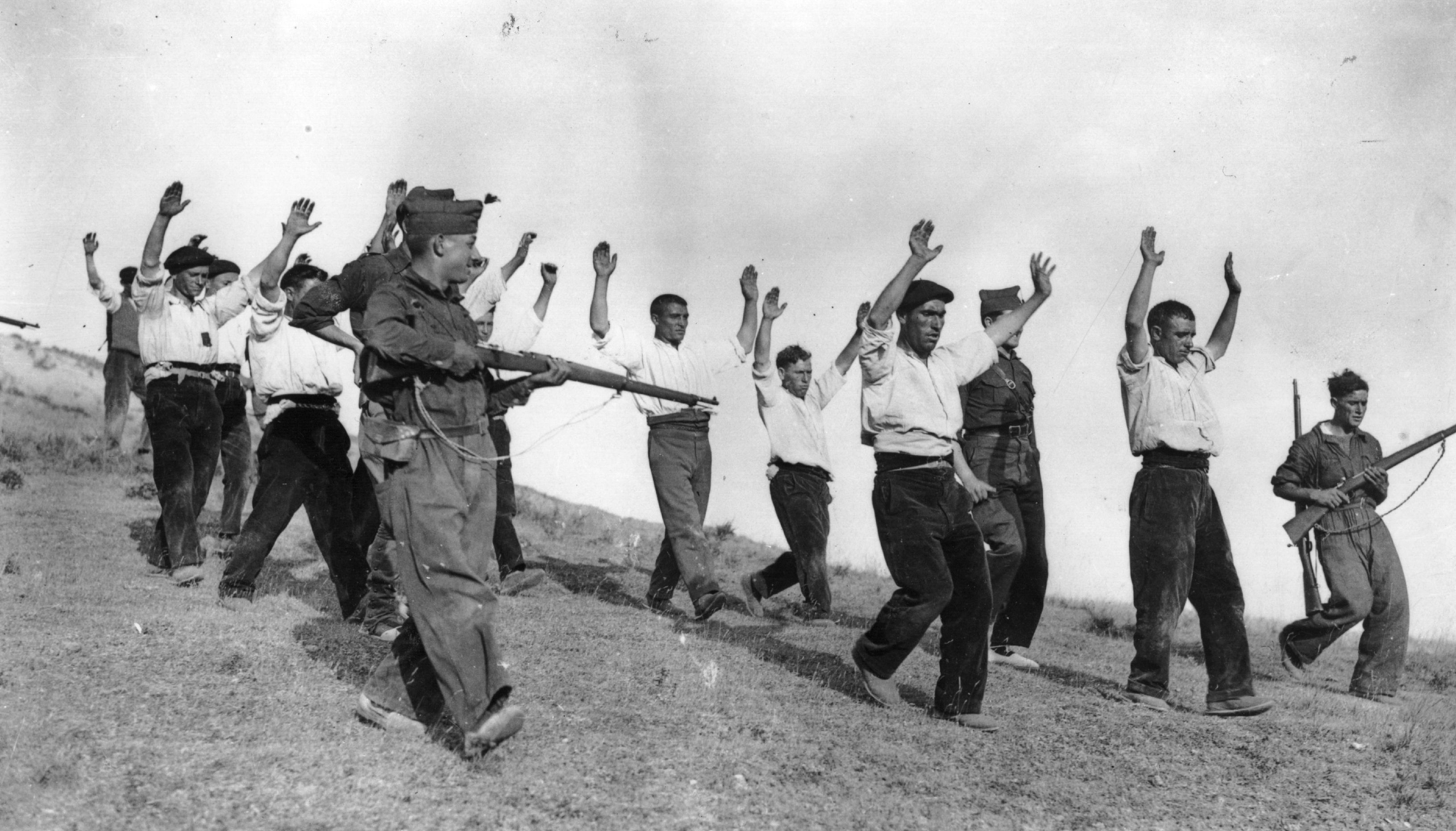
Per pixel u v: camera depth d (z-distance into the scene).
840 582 11.14
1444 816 5.37
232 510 9.23
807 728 5.87
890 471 6.19
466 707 4.84
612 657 6.78
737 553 12.42
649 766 5.14
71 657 5.75
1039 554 7.93
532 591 8.70
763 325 8.55
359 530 6.94
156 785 4.47
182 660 5.86
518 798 4.68
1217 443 6.88
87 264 9.91
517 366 5.10
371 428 5.02
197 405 7.76
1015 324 6.55
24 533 8.79
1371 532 7.87
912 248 6.22
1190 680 7.84
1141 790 5.45
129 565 8.01
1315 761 5.98
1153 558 6.83
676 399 5.65
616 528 13.16
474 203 5.16
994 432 7.86
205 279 7.82
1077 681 7.50
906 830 4.78
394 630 6.65
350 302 6.22
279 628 6.62
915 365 6.29
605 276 8.30
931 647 7.96
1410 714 7.09
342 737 5.07
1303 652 8.00
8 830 4.04
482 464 5.05
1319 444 8.03
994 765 5.61
